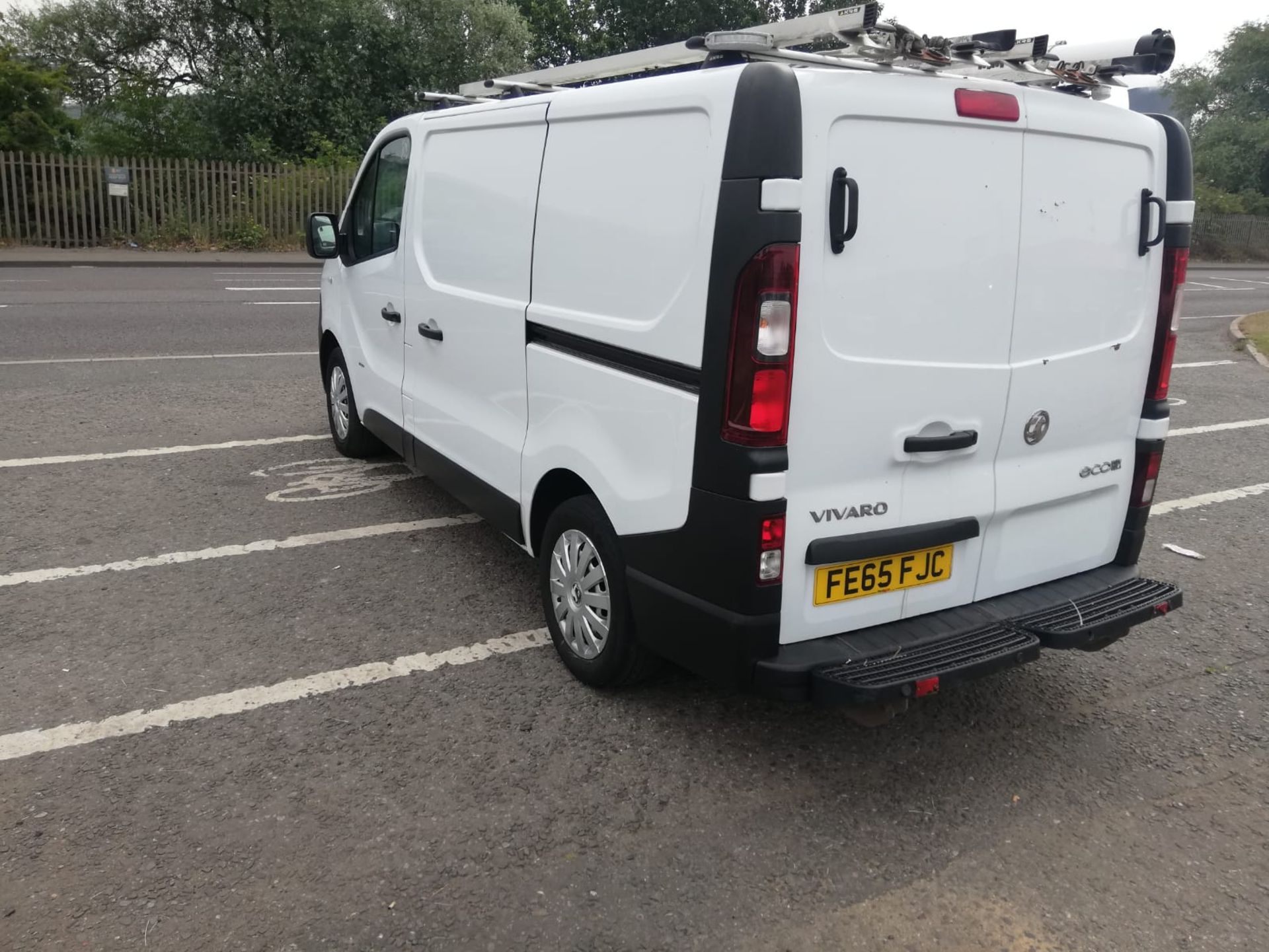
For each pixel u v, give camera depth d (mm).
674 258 3053
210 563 4871
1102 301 3475
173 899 2664
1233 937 2680
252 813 3023
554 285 3742
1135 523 3822
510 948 2553
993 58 3365
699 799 3186
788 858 2928
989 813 3180
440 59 27469
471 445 4512
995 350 3227
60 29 27000
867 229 2877
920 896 2797
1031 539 3547
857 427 2994
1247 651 4379
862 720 3131
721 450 2910
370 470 6406
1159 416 3734
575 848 2934
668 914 2691
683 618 3164
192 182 21188
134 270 18062
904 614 3285
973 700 3895
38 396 7934
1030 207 3199
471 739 3467
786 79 2693
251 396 8258
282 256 21000
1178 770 3459
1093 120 3305
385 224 5508
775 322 2760
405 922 2621
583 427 3602
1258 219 42250
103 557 4887
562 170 3645
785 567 2971
